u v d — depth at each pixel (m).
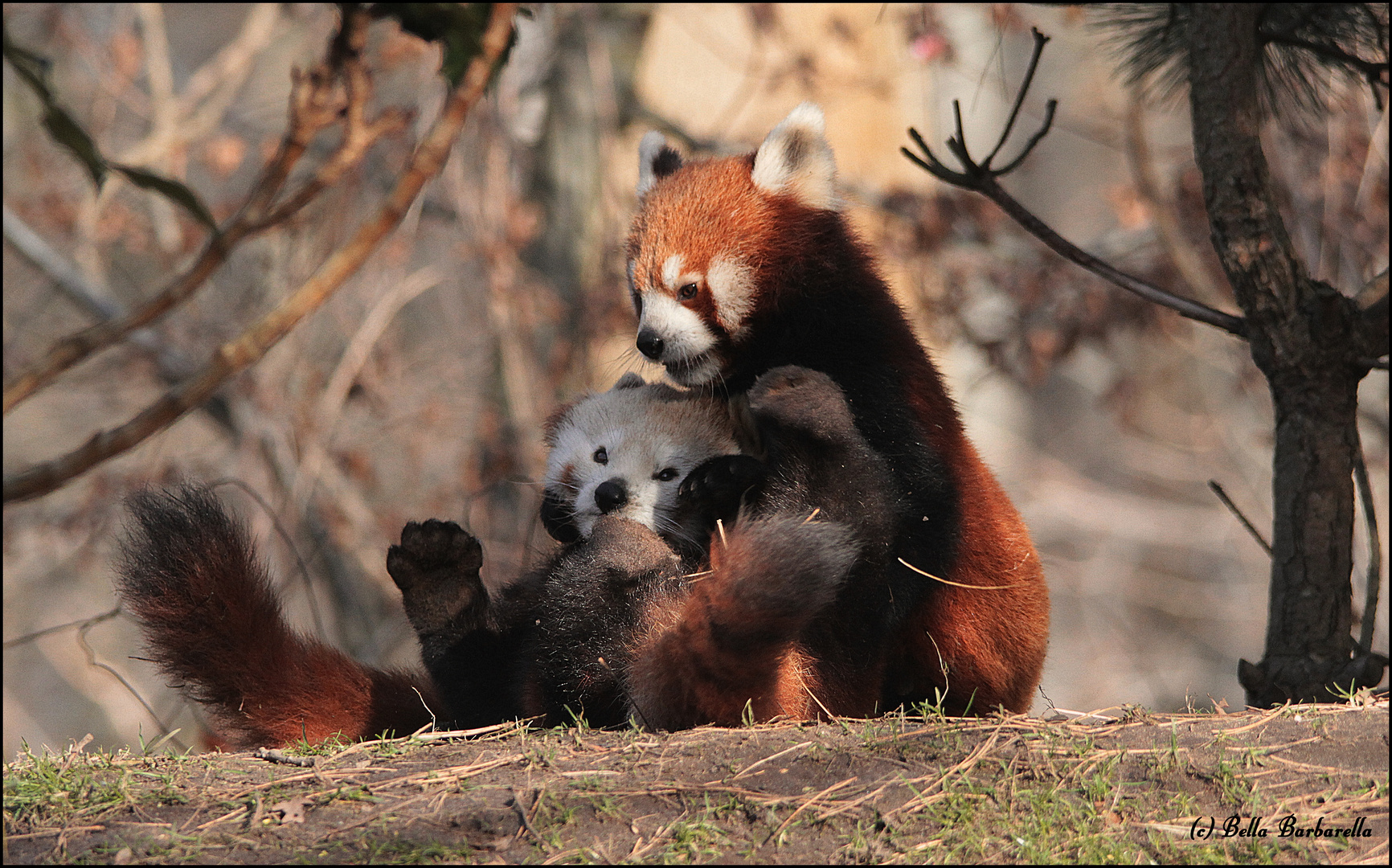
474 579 8.35
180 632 8.16
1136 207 19.55
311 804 5.75
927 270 19.86
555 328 21.14
